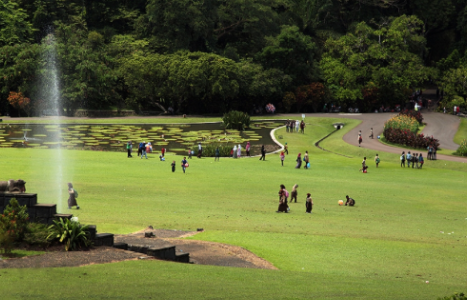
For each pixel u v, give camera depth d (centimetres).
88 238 2117
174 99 13300
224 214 3488
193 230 2939
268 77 13912
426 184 5631
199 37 14825
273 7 17275
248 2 14988
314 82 14425
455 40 17950
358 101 14575
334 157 8012
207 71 12825
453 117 12712
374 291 1725
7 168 5091
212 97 13362
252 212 3634
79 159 6391
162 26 14362
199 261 2211
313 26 17162
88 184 4425
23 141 8500
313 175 5991
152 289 1591
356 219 3544
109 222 3005
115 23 16225
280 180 5412
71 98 12169
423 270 2278
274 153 8369
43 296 1470
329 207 4034
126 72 12719
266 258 2361
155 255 2083
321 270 2217
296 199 4284
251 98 13862
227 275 1856
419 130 10662
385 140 9294
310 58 14850
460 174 6625
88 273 1748
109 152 7494
